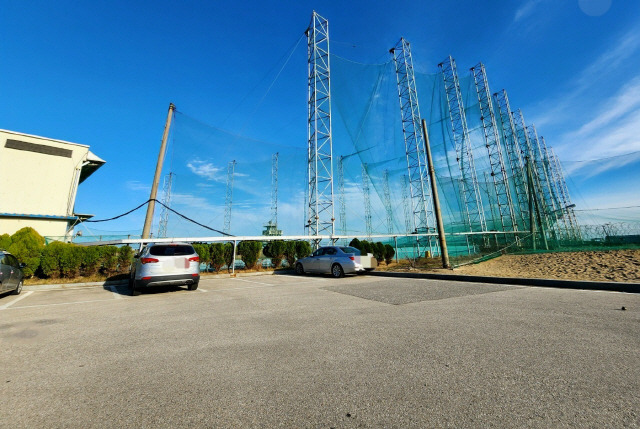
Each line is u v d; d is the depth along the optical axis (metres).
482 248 20.06
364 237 16.61
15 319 4.88
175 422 1.84
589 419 1.78
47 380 2.51
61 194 17.44
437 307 5.25
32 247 10.20
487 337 3.47
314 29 20.42
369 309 5.23
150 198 11.84
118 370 2.71
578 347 3.07
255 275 13.00
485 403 2.01
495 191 26.38
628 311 4.61
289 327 4.12
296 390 2.26
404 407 1.98
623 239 14.73
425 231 21.12
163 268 7.48
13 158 16.38
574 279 7.93
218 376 2.55
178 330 4.08
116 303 6.43
